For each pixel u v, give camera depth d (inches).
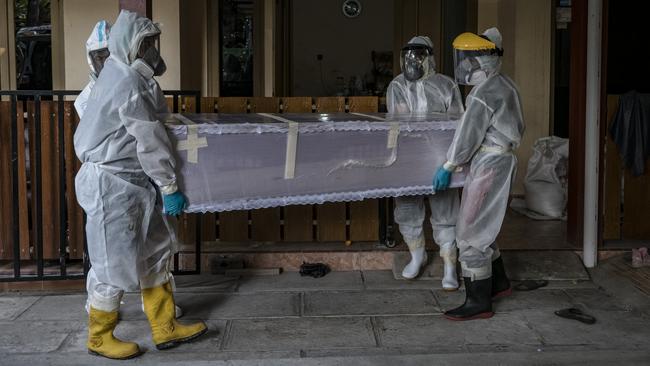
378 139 156.0
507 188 156.9
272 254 196.4
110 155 134.6
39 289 182.5
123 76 133.6
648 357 140.6
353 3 394.6
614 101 203.6
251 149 148.0
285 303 172.1
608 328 155.8
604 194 204.8
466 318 159.9
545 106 280.5
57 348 146.1
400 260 195.0
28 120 183.6
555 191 243.6
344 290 181.2
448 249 179.5
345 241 205.3
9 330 155.7
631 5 271.6
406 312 165.9
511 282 186.4
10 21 279.1
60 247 180.1
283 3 383.6
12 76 281.0
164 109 146.9
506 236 216.4
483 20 299.6
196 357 141.3
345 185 155.5
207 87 329.4
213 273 194.2
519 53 279.7
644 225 206.7
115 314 141.8
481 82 156.2
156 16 255.6
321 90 398.9
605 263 196.2
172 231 148.3
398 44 354.0
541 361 138.6
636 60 273.4
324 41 396.5
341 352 143.1
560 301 173.9
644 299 170.1
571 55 203.9
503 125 154.0
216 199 147.3
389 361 138.3
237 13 347.9
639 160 202.7
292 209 203.5
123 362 139.3
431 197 179.0
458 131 154.0
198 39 303.0
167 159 137.6
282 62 382.9
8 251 187.2
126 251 136.4
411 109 188.4
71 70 255.4
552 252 197.6
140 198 138.5
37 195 177.6
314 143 151.9
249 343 148.0
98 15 254.1
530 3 277.6
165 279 145.9
